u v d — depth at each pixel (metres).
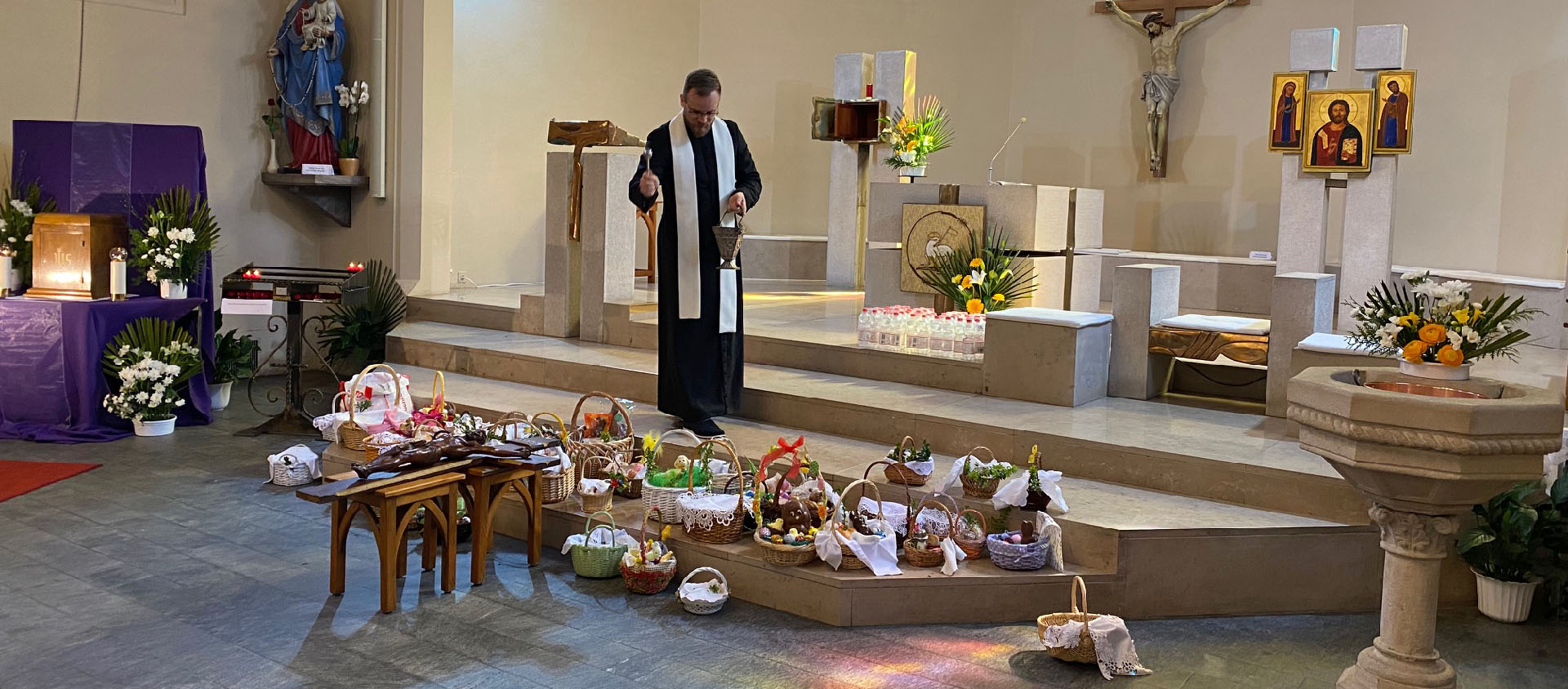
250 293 6.86
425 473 4.30
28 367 6.64
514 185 9.67
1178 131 10.02
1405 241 8.80
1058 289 7.29
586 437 5.47
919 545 4.32
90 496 5.55
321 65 8.36
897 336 6.32
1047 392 5.76
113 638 3.90
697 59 10.84
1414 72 6.89
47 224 6.77
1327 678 3.82
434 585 4.50
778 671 3.79
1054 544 4.33
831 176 9.83
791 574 4.29
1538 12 7.82
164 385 6.70
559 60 9.80
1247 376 6.04
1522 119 7.93
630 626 4.14
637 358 6.89
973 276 6.72
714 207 5.45
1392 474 3.23
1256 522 4.41
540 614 4.23
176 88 8.02
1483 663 3.97
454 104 9.16
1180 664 3.92
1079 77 10.44
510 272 9.75
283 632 4.00
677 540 4.61
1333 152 7.18
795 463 4.71
